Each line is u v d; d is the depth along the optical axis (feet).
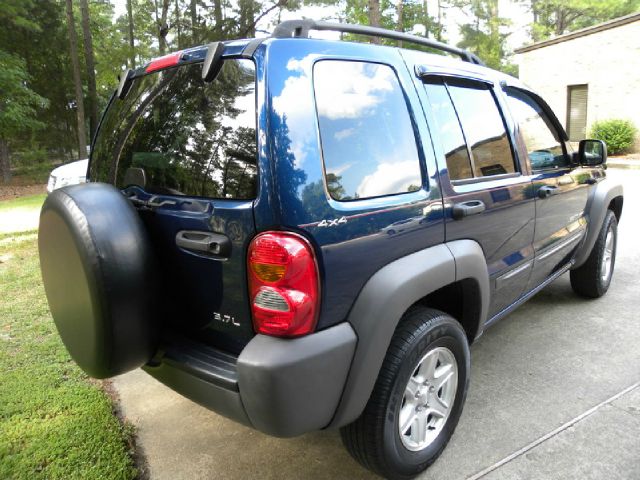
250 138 5.87
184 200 6.50
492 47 93.25
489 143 9.14
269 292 5.62
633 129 47.16
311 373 5.73
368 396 6.41
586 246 13.14
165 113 7.22
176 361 6.55
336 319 6.06
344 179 6.23
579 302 14.24
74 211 6.18
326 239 5.83
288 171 5.65
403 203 6.82
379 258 6.47
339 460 8.15
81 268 6.13
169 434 8.93
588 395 9.58
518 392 9.79
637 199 28.37
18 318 13.99
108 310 6.13
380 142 6.82
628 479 7.38
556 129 12.08
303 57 6.17
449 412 7.98
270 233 5.61
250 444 8.61
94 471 7.79
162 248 6.94
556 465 7.72
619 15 101.04
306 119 5.93
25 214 34.24
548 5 100.94
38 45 65.72
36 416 9.26
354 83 6.72
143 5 78.38
